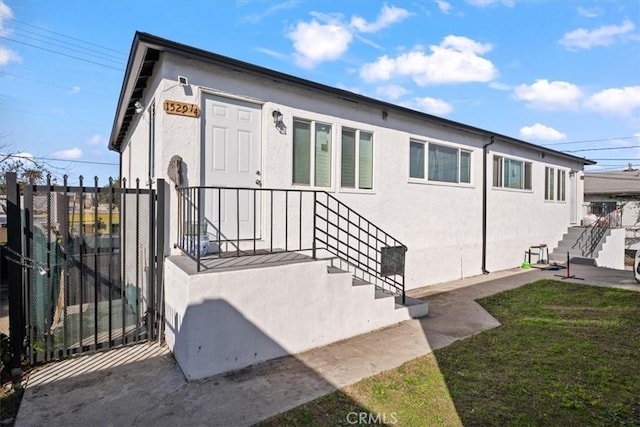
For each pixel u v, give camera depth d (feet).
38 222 14.60
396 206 25.08
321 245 20.70
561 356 13.80
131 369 12.50
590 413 9.80
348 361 13.39
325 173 21.06
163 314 14.94
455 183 30.17
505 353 14.15
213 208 16.65
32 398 10.57
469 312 20.40
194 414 9.74
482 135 32.12
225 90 16.79
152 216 14.97
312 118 20.11
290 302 14.01
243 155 17.63
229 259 14.66
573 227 47.70
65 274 13.73
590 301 22.72
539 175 41.55
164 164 15.19
